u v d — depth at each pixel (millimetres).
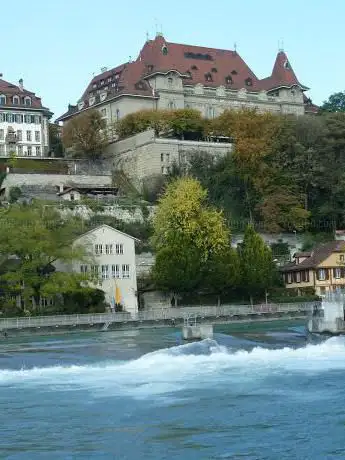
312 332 81188
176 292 122688
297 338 77750
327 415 42719
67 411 46125
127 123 166250
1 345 85688
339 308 80188
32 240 108375
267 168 152500
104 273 121062
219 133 166125
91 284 118375
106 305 118000
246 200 151750
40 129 176000
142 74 181875
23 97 175125
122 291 121938
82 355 69188
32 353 71312
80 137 164500
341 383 52344
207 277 121688
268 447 37219
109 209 140000
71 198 144125
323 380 53812
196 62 189750
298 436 38812
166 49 184875
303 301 126750
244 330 89750
